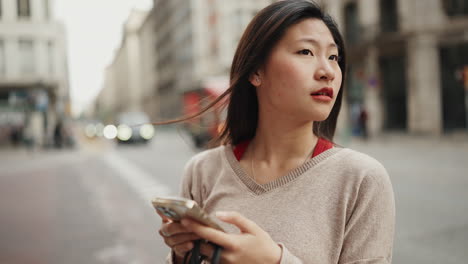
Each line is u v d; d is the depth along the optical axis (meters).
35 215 6.56
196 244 0.73
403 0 19.61
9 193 8.99
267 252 0.71
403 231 4.58
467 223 4.73
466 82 14.19
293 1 0.91
